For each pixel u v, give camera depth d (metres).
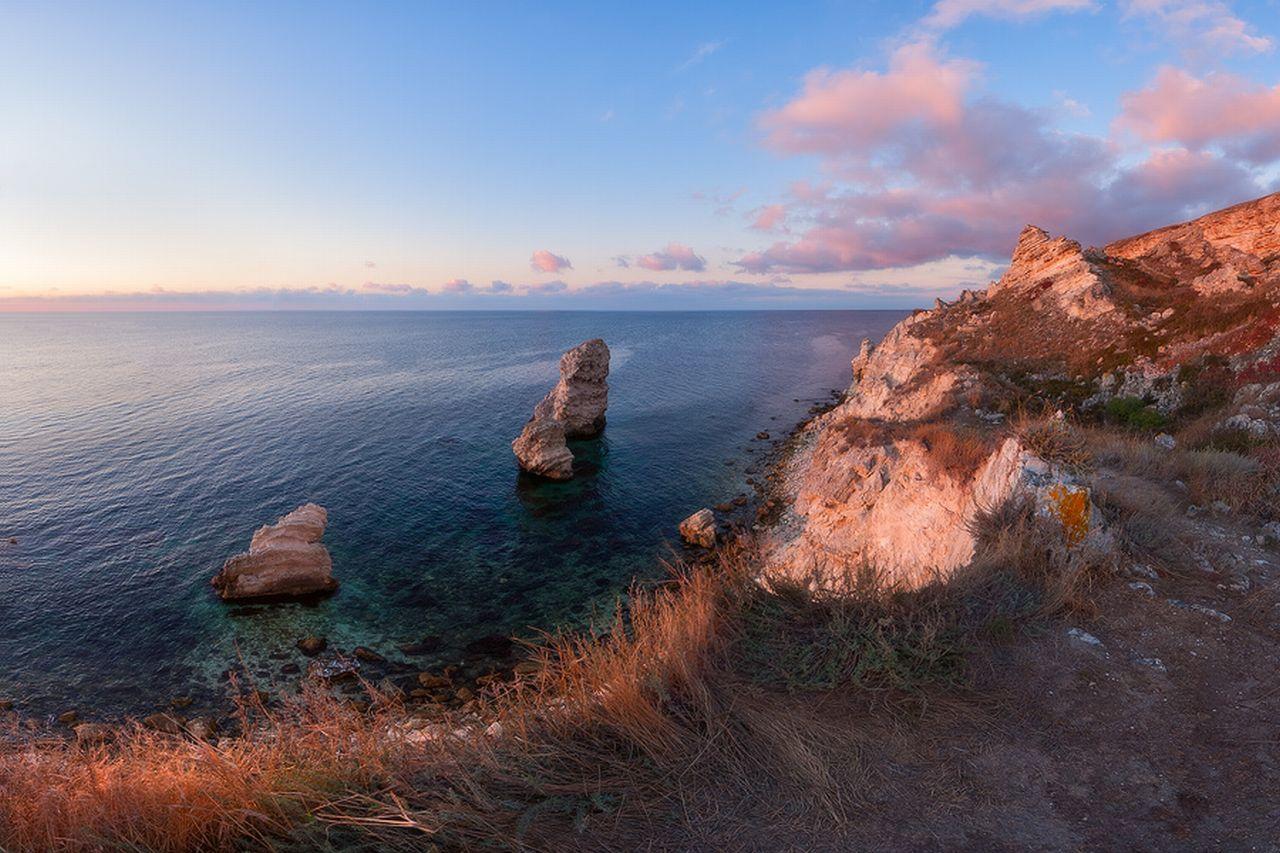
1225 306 28.62
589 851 3.45
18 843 3.38
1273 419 16.34
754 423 59.22
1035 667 5.47
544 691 4.98
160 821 3.58
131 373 99.31
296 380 89.62
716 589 6.25
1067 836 3.68
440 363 119.00
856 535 18.70
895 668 5.21
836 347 158.25
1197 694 5.09
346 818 3.47
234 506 35.12
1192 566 7.38
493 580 27.16
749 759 4.23
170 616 23.94
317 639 21.98
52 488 37.66
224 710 18.70
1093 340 32.44
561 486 40.12
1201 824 3.75
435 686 19.55
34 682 19.97
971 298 49.69
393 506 35.91
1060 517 7.37
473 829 3.53
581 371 52.75
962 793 4.02
